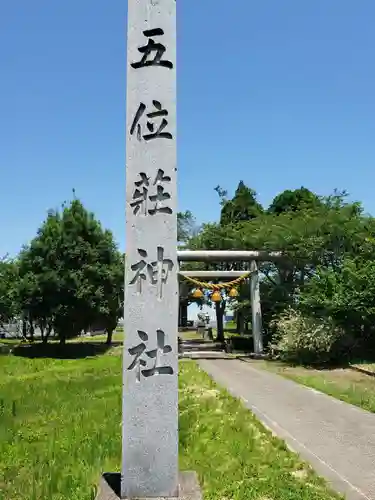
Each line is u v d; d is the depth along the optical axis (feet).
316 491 17.92
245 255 81.66
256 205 131.95
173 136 17.24
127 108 17.40
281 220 87.25
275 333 82.64
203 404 34.40
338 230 76.18
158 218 16.84
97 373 61.46
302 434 26.84
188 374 55.26
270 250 81.56
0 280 117.60
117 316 119.75
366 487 18.57
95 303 101.40
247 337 108.06
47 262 99.76
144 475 15.51
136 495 15.42
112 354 97.25
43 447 25.12
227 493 17.69
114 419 30.78
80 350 107.65
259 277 89.25
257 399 38.68
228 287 87.71
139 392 15.92
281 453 22.80
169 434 15.74
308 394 41.29
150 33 17.65
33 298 99.30
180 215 132.36
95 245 104.22
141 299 16.42
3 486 19.47
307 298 67.62
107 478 17.16
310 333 67.31
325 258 79.41
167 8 17.79
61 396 42.11
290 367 64.90
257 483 18.47
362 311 61.93
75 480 19.47
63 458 22.80
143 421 15.76
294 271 86.84
